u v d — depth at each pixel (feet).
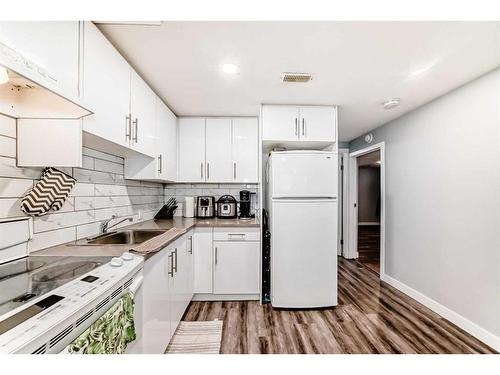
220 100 8.01
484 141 6.33
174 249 6.07
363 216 27.71
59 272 3.24
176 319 6.27
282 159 8.04
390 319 7.44
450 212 7.36
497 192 6.06
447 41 4.88
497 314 6.02
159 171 7.54
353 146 13.93
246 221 9.08
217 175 9.63
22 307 2.30
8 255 3.64
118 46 5.06
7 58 2.26
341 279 10.97
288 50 5.22
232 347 6.03
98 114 4.31
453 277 7.25
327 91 7.30
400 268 9.68
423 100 8.02
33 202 3.93
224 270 8.47
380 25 4.41
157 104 7.34
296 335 6.56
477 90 6.50
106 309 2.86
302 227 7.98
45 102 3.47
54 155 3.79
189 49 5.18
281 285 7.97
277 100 8.02
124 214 7.32
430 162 8.15
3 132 3.63
